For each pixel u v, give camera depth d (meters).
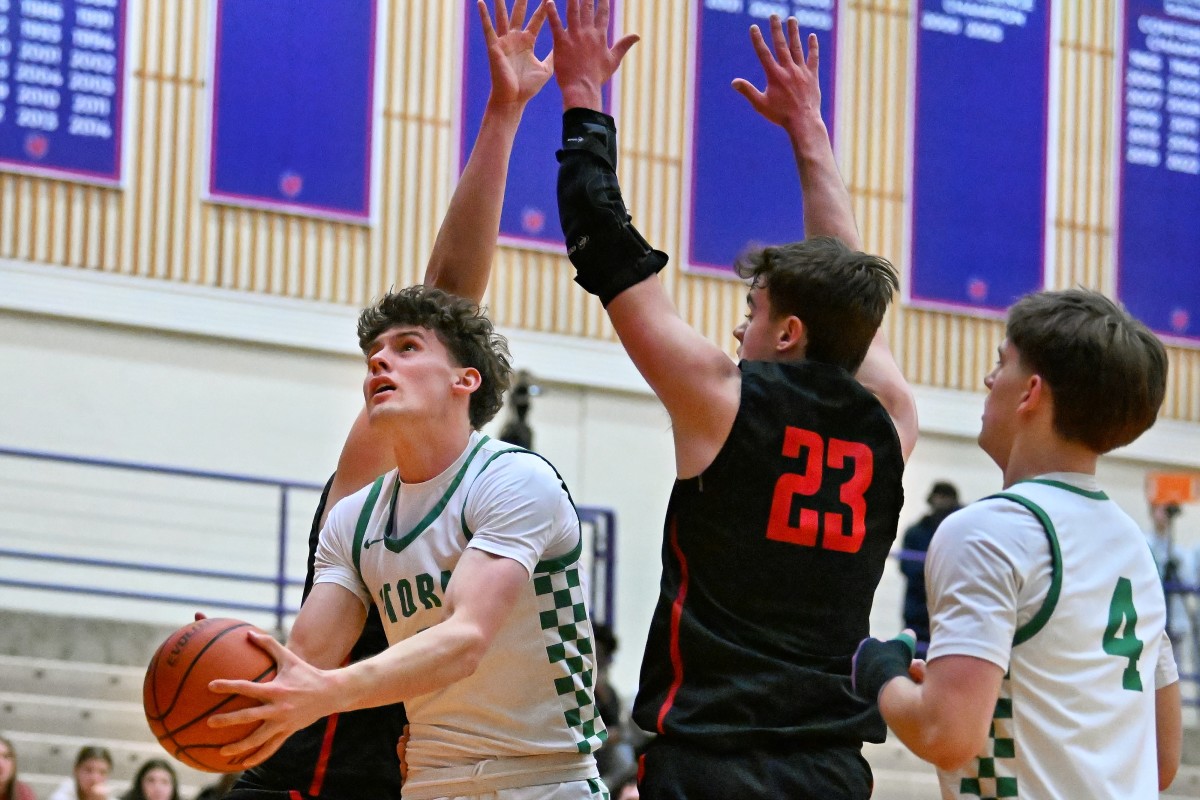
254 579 14.09
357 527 4.50
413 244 16.64
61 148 15.55
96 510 15.55
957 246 18.22
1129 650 3.74
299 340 16.22
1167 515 17.02
